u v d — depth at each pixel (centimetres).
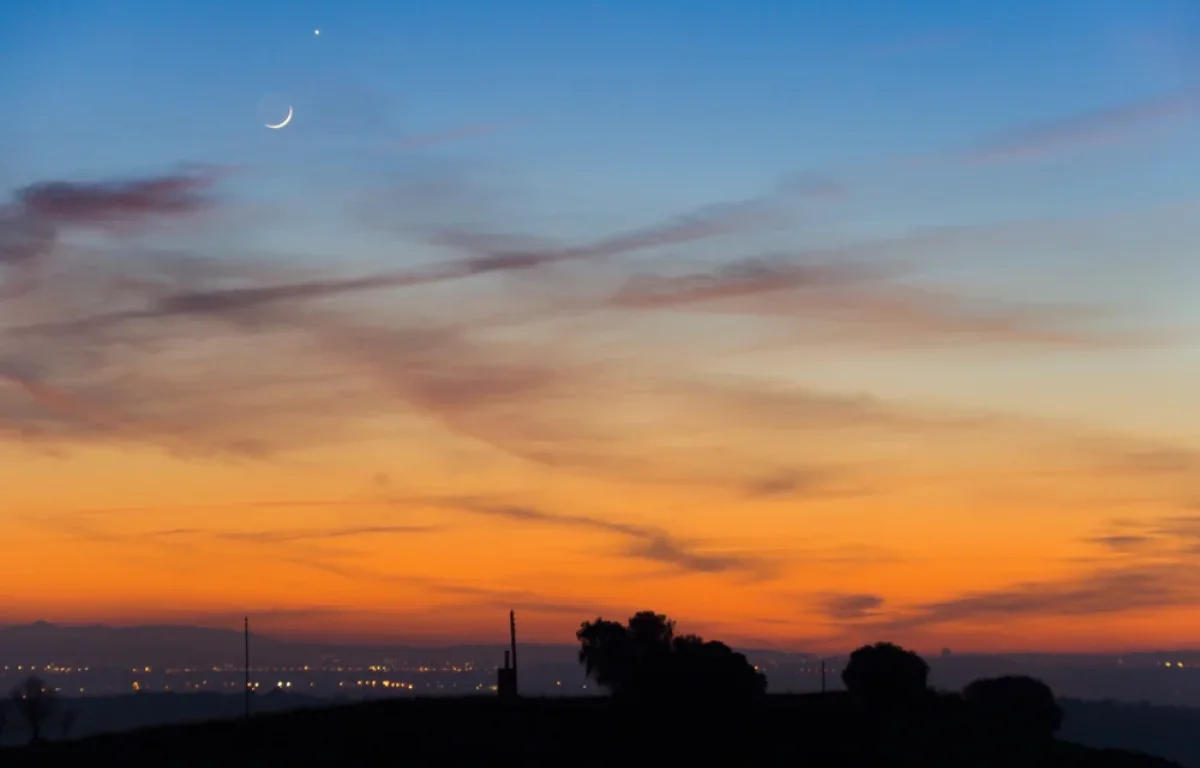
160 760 5762
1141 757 7381
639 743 6362
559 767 5862
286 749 5991
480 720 6769
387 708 7138
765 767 6050
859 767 6184
